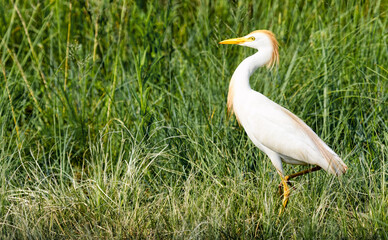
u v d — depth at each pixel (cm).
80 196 875
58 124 1109
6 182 915
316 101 1104
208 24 1364
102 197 850
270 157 900
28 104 1185
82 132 1070
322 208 816
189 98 1119
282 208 841
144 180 941
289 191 857
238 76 930
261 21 1392
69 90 1177
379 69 1183
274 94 1098
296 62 1212
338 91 1109
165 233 801
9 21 1367
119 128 1055
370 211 801
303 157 849
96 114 1148
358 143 987
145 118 1000
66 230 805
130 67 1303
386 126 1019
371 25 1247
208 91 1120
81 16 1418
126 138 986
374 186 829
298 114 1071
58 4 1381
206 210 833
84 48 1395
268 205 824
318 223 781
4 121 1045
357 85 1144
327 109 1063
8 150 1010
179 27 1453
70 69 1276
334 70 1120
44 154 995
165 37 1291
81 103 1147
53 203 852
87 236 780
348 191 877
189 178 898
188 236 769
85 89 1153
